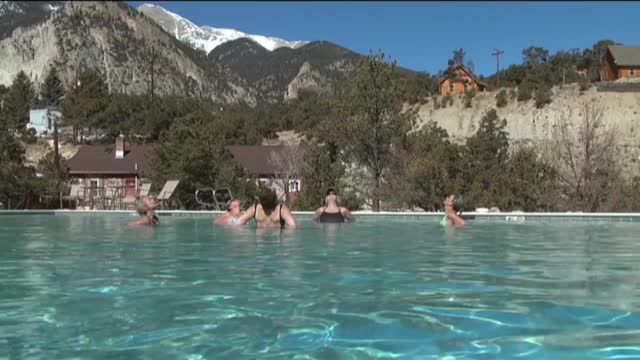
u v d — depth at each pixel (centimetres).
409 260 728
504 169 2391
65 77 14112
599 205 2086
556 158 2238
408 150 2542
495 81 7938
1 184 2875
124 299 480
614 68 7438
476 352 332
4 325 394
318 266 670
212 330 380
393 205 2320
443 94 7175
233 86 18562
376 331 376
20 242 985
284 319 409
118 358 324
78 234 1156
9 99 8456
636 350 334
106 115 6544
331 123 2623
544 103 6328
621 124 5981
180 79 16325
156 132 6444
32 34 15625
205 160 2909
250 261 714
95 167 4394
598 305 451
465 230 1265
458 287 532
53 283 554
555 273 619
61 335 370
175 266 671
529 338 359
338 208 1488
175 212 2030
